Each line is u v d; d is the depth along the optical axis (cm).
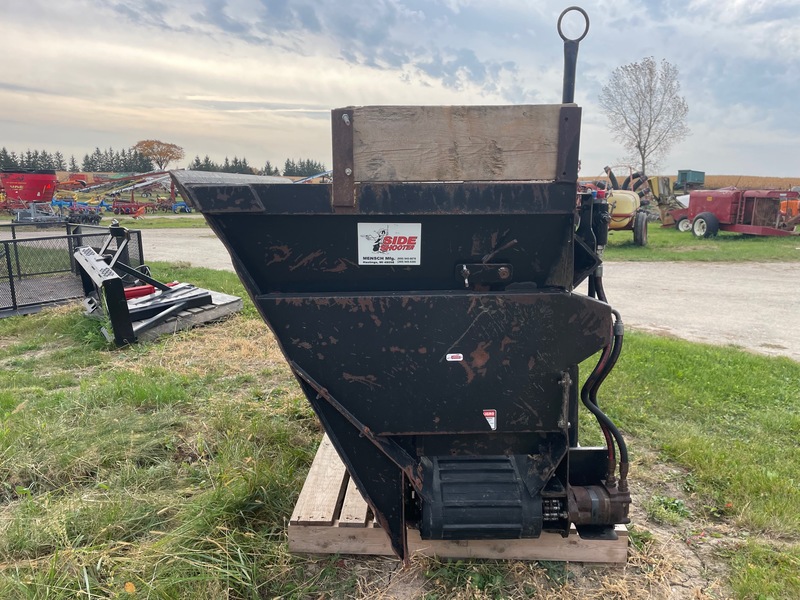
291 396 508
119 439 409
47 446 395
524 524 259
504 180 236
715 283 1211
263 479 339
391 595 271
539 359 252
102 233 967
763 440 437
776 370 605
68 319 788
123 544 290
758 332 814
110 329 684
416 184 235
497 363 252
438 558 293
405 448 271
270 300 247
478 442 271
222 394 519
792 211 1881
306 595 272
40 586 257
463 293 249
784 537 321
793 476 382
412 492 278
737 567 292
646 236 1780
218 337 718
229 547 291
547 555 294
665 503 351
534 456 272
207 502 317
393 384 254
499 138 232
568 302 246
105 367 608
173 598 254
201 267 1466
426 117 230
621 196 1756
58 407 470
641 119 3819
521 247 249
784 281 1237
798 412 491
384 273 252
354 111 229
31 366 615
